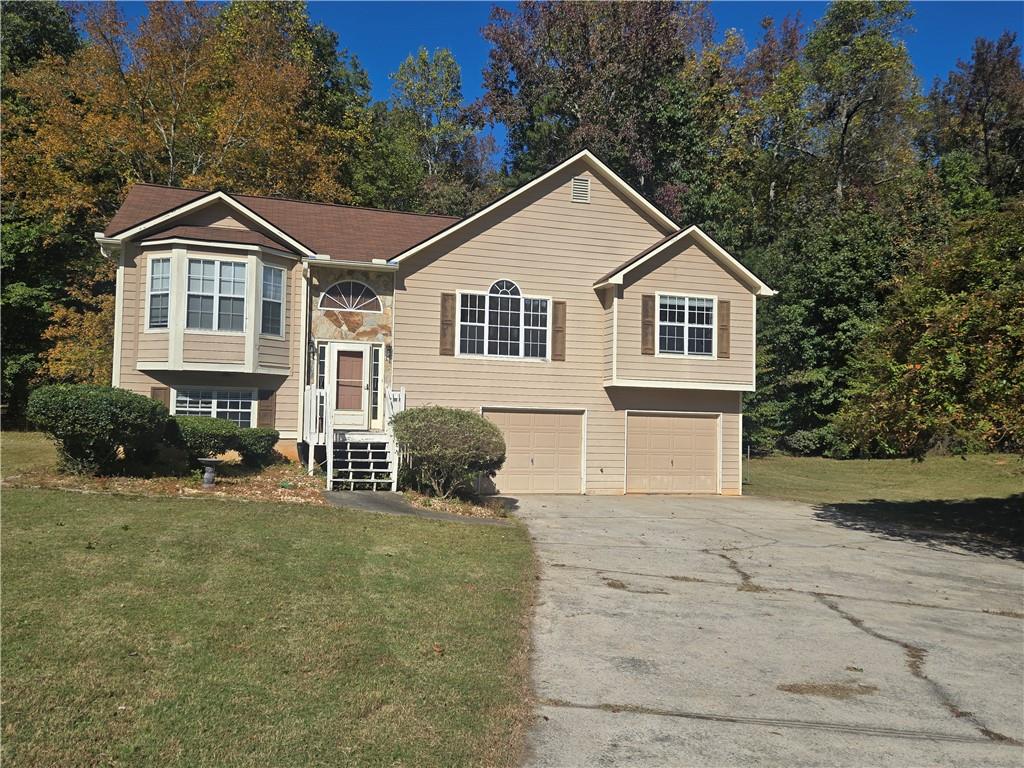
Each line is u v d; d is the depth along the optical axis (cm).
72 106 2881
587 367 1959
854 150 4453
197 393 1702
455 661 616
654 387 1927
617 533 1322
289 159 3128
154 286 1667
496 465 1496
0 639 580
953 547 1384
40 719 466
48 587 707
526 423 1919
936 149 4725
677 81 3781
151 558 830
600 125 3647
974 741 540
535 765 467
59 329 2625
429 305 1859
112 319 2627
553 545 1169
